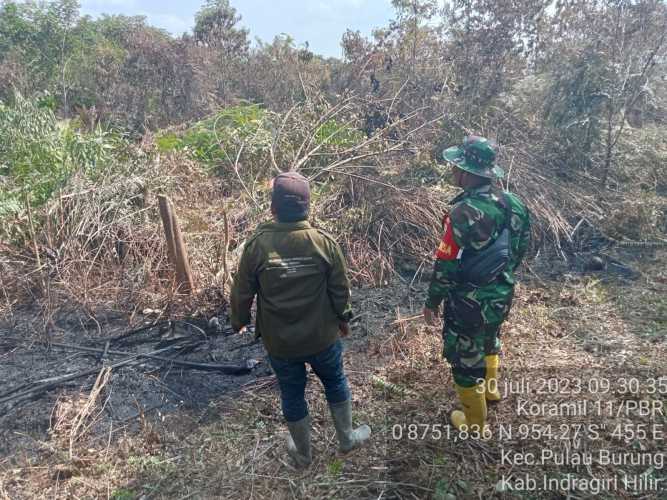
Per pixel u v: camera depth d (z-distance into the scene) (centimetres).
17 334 424
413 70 754
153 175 586
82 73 1312
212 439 310
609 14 673
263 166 637
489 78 731
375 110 736
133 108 1234
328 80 872
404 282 496
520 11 700
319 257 252
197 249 500
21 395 354
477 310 270
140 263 491
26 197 498
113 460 298
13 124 696
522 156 654
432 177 627
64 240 498
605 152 688
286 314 251
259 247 253
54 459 300
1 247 500
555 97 691
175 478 283
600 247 556
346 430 284
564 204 610
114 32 1869
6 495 276
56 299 459
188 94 1240
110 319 443
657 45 660
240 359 389
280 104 1058
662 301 444
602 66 651
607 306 444
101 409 339
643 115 803
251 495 270
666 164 671
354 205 568
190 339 416
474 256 266
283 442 305
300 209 254
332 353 269
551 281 494
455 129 689
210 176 655
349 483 274
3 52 1461
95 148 631
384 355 383
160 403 345
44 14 1566
